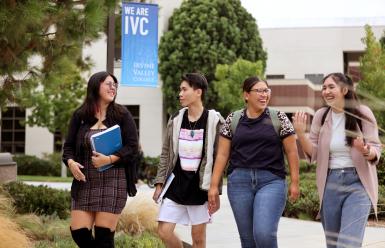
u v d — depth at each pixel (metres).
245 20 32.41
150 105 31.09
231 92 27.72
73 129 5.05
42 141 31.77
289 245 7.65
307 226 9.59
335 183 4.63
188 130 5.32
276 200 4.68
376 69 4.17
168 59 31.09
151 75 10.81
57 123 26.34
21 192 9.16
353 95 4.27
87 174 4.92
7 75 8.51
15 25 7.24
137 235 7.52
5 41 7.71
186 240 7.96
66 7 8.34
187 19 31.12
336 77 4.43
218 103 29.75
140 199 8.20
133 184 5.02
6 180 11.84
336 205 4.66
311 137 4.80
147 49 10.80
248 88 4.84
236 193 4.87
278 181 4.76
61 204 9.17
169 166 5.39
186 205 5.30
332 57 37.19
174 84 30.58
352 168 4.59
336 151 4.62
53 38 8.65
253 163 4.79
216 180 5.04
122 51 10.67
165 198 5.37
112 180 4.91
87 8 8.36
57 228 7.69
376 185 4.61
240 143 4.85
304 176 15.76
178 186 5.31
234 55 31.17
